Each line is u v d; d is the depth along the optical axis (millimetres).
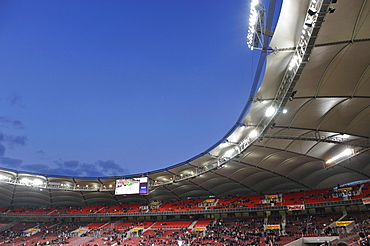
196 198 70250
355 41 18344
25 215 75000
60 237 63594
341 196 44844
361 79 22109
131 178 62500
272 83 24531
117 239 56438
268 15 19812
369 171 41469
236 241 42531
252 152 42125
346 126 29734
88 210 76500
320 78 22281
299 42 19219
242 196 62000
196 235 50906
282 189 57062
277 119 29484
